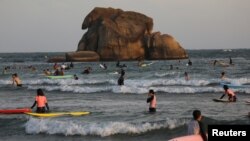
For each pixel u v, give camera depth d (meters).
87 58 94.56
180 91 35.78
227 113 22.61
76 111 24.20
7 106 27.59
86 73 57.97
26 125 18.80
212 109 24.39
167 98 31.42
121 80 39.41
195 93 34.91
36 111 23.22
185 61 89.44
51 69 73.38
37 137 17.19
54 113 22.69
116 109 25.00
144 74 55.41
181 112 23.19
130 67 71.38
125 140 16.50
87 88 38.12
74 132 17.50
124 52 95.44
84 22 108.19
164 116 21.61
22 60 136.88
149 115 22.14
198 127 12.39
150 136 17.05
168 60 94.12
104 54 95.56
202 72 56.62
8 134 17.97
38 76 56.66
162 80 42.69
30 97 33.56
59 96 34.12
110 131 17.44
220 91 35.47
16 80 43.03
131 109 24.92
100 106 26.77
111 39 95.38
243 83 40.81
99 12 107.88
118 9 109.31
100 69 67.94
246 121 19.34
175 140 12.53
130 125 17.94
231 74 52.22
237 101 28.33
